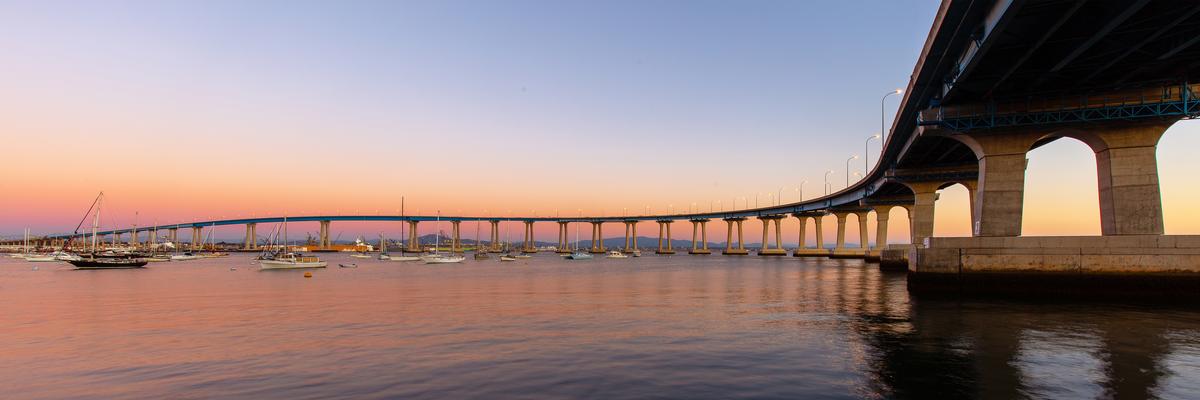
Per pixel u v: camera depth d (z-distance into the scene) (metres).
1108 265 38.22
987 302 37.41
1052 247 39.44
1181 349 21.27
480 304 39.09
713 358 20.06
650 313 33.44
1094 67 36.97
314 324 29.19
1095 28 30.52
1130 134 40.28
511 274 85.19
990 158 43.81
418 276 79.69
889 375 17.45
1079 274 38.72
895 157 77.88
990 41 30.91
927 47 37.47
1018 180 43.03
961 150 66.56
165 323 30.09
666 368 18.55
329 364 19.42
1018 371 17.88
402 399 15.13
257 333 26.38
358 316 32.47
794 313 33.03
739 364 19.11
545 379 17.14
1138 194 39.53
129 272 92.56
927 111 44.91
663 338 24.33
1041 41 31.06
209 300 43.25
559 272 91.88
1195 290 36.59
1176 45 33.09
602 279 70.94
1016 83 40.38
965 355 20.34
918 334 24.98
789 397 15.21
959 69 37.66
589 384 16.56
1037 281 39.53
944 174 77.94
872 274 79.06
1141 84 39.47
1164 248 37.41
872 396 15.23
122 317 32.75
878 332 25.62
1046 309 33.56
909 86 46.41
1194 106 38.44
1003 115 42.66
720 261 160.50
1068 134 43.12
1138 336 24.09
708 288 53.94
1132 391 15.59
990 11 30.00
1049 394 15.30
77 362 20.28
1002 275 40.22
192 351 22.03
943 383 16.48
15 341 24.69
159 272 92.50
